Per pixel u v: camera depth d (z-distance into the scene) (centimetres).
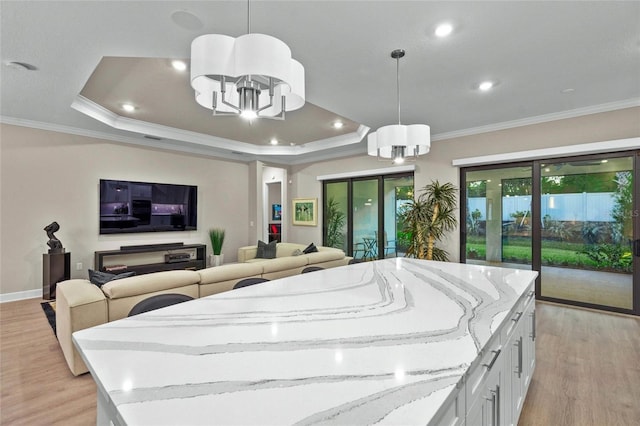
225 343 112
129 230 552
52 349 282
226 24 221
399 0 199
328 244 708
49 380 231
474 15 215
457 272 241
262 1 198
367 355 102
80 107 415
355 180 662
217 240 660
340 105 382
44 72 295
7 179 437
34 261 458
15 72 294
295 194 773
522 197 455
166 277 270
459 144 495
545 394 220
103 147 526
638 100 360
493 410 126
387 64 281
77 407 202
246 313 145
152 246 566
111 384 85
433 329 124
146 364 96
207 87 181
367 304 159
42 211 465
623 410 201
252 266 335
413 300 165
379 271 247
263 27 225
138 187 563
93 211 515
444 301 163
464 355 102
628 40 245
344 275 231
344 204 683
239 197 735
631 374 244
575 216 414
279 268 366
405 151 256
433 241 498
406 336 117
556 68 291
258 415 72
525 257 454
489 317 138
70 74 299
